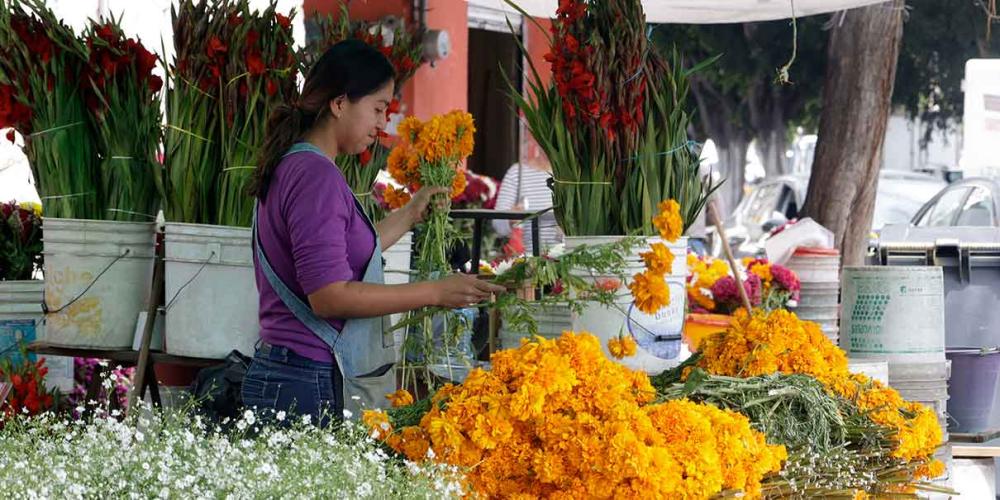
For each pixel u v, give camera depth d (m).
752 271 6.70
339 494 2.56
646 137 3.99
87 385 5.77
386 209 5.27
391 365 3.56
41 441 2.69
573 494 2.91
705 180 4.88
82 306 4.39
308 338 3.34
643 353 3.93
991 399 5.54
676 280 4.02
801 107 23.70
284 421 3.32
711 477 2.93
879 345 5.05
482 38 12.50
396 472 2.76
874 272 5.06
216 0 4.27
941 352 5.11
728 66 20.25
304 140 3.37
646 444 2.95
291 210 3.26
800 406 3.49
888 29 8.91
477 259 5.39
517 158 12.45
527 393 2.94
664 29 19.14
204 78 4.25
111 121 4.40
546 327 4.62
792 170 26.58
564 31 4.00
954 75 19.58
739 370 3.67
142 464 2.49
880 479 3.60
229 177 4.23
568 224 4.07
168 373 4.67
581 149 4.04
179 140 4.28
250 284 4.22
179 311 4.25
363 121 3.36
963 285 5.96
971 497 5.31
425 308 3.75
